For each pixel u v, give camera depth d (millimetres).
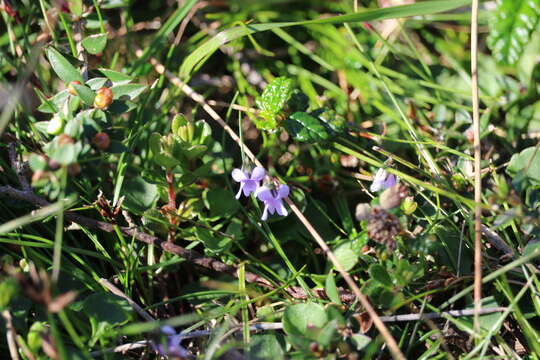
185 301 683
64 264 671
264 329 655
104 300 649
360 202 726
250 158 701
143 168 706
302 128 700
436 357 644
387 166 684
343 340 641
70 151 636
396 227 643
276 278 689
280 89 699
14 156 681
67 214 676
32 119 701
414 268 644
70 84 667
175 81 735
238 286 679
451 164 711
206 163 690
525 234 682
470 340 648
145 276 686
